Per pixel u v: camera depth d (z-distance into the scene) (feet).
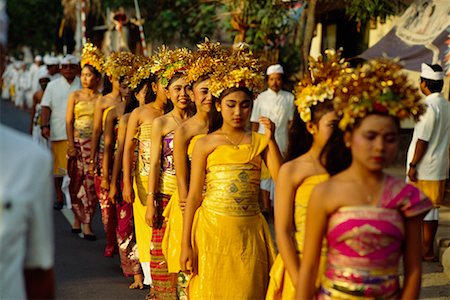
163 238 24.26
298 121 18.17
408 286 14.57
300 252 16.89
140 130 27.68
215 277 20.56
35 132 49.47
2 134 10.99
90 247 36.01
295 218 17.04
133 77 29.27
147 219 25.63
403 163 53.47
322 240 14.74
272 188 40.14
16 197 10.75
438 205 31.14
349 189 14.32
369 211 14.17
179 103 25.61
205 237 20.70
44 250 11.32
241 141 20.67
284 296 17.81
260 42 51.34
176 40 60.75
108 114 31.76
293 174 16.98
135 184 27.86
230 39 56.18
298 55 50.62
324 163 16.39
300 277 14.74
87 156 37.60
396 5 45.83
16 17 111.96
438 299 26.50
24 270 11.57
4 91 158.30
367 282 14.20
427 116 30.17
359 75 14.57
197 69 23.06
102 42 88.07
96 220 42.73
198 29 56.95
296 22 51.75
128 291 28.63
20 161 10.93
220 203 20.56
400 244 14.47
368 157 14.06
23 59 147.64
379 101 14.03
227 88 20.47
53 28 113.80
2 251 10.62
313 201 14.55
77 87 44.29
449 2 39.24
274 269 18.16
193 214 21.11
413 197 14.34
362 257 14.20
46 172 11.18
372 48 42.88
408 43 40.50
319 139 17.10
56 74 52.95
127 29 77.66
